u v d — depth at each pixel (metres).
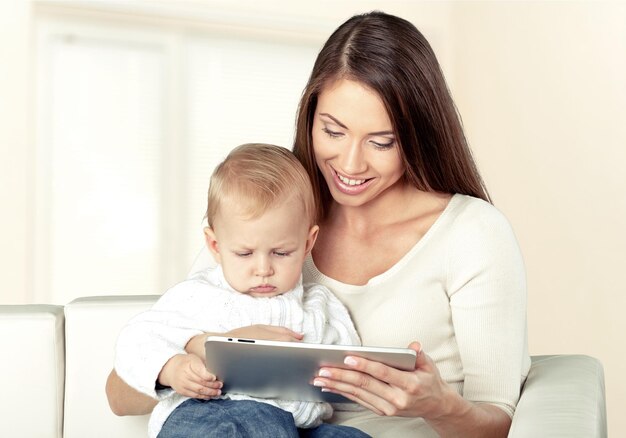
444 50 5.14
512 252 1.61
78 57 4.78
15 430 1.80
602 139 3.67
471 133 4.87
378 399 1.31
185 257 4.98
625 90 3.52
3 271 4.36
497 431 1.49
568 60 3.94
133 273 4.91
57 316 1.84
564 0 3.96
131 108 4.88
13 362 1.80
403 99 1.52
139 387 1.42
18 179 4.38
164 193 4.94
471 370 1.59
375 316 1.62
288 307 1.52
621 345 3.51
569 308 3.88
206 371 1.34
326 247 1.69
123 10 4.73
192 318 1.51
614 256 3.57
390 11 5.05
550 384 1.57
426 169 1.61
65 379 1.84
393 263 1.64
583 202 3.80
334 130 1.53
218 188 1.52
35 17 4.66
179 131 4.95
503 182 4.51
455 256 1.60
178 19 4.89
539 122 4.17
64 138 4.79
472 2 4.85
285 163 1.54
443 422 1.42
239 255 1.51
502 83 4.54
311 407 1.49
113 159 4.86
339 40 1.56
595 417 1.37
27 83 4.39
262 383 1.38
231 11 4.82
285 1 4.89
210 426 1.36
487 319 1.58
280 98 5.16
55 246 4.78
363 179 1.56
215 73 5.03
